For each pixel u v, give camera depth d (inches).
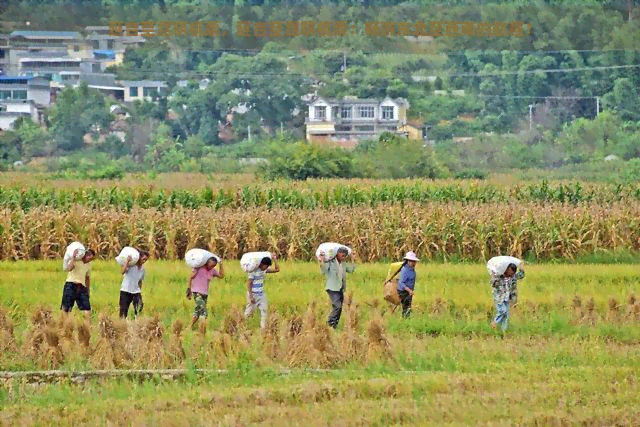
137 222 5634.8
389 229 5718.5
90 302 3720.5
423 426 2053.4
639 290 4183.1
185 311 3651.6
